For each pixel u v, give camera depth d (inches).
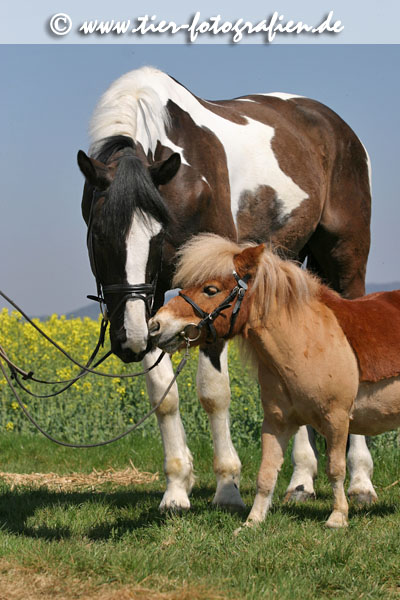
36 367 471.8
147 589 164.1
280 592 162.6
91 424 427.2
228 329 205.6
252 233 296.0
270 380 214.1
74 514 239.8
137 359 220.2
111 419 430.3
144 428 422.0
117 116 247.3
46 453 387.2
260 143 301.6
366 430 222.8
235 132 294.4
